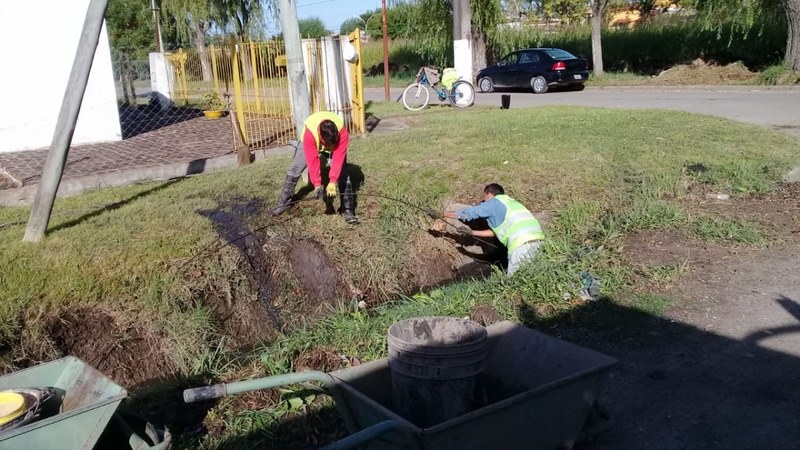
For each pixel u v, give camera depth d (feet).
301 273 21.54
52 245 20.39
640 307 18.49
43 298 17.44
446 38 90.17
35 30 39.75
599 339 16.98
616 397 14.30
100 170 31.40
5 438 9.44
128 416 11.87
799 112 47.96
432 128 40.68
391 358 11.85
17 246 20.24
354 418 11.62
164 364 17.21
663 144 34.76
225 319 19.24
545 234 23.94
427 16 88.74
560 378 12.30
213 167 32.58
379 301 22.11
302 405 14.75
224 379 16.42
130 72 59.00
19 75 39.75
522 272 20.42
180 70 64.95
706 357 15.78
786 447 12.33
